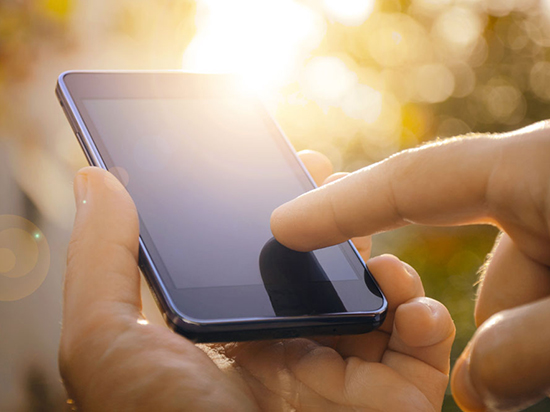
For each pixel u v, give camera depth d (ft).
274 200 1.25
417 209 1.06
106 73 1.28
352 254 1.17
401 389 1.08
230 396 1.04
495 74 3.02
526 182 1.00
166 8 1.69
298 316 1.09
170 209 1.19
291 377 1.10
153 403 1.00
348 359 1.12
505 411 0.96
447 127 2.93
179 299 1.09
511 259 1.07
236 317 1.08
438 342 1.10
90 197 1.08
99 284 1.04
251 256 1.17
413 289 1.14
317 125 2.62
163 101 1.30
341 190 1.09
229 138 1.29
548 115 2.91
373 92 2.84
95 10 1.60
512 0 3.05
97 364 1.02
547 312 0.92
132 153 1.23
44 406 1.49
